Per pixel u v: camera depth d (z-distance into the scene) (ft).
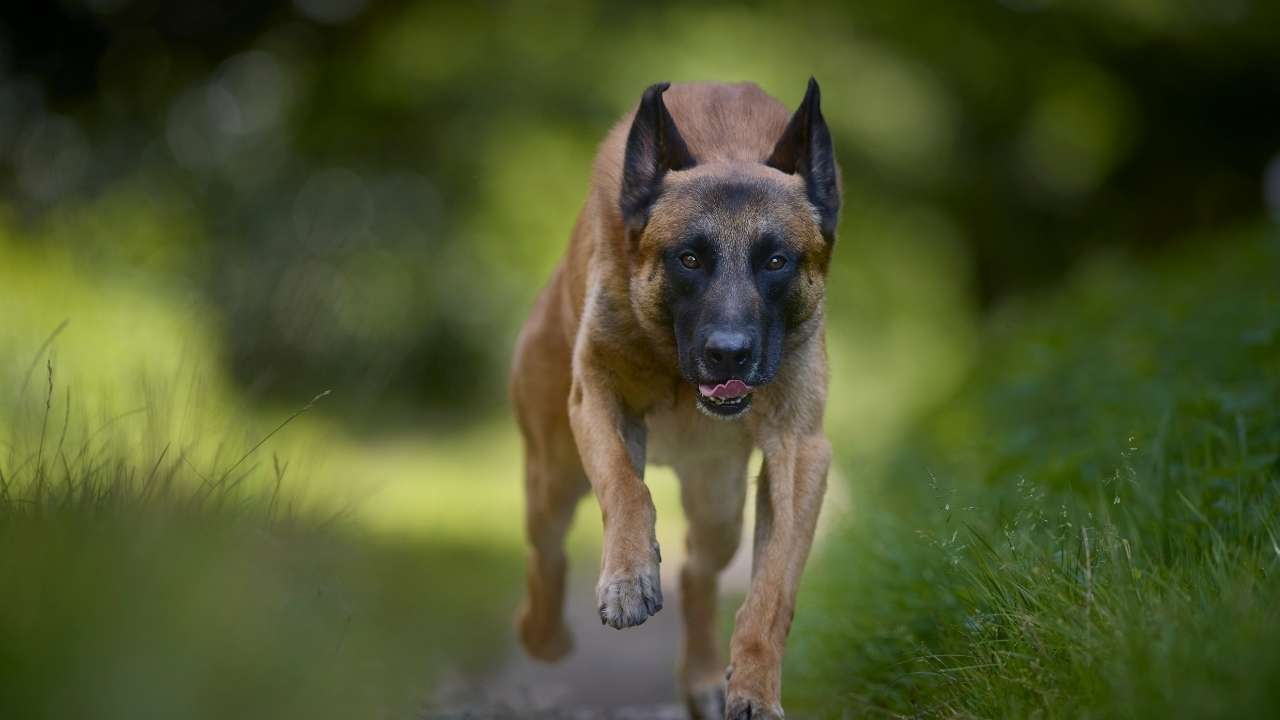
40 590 14.78
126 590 15.11
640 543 18.07
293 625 16.62
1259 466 19.88
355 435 42.16
